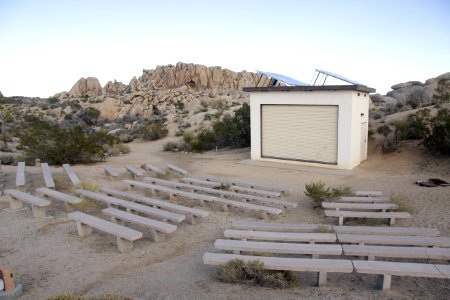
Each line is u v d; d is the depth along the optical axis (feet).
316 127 50.21
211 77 303.48
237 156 63.46
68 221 27.22
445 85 71.67
